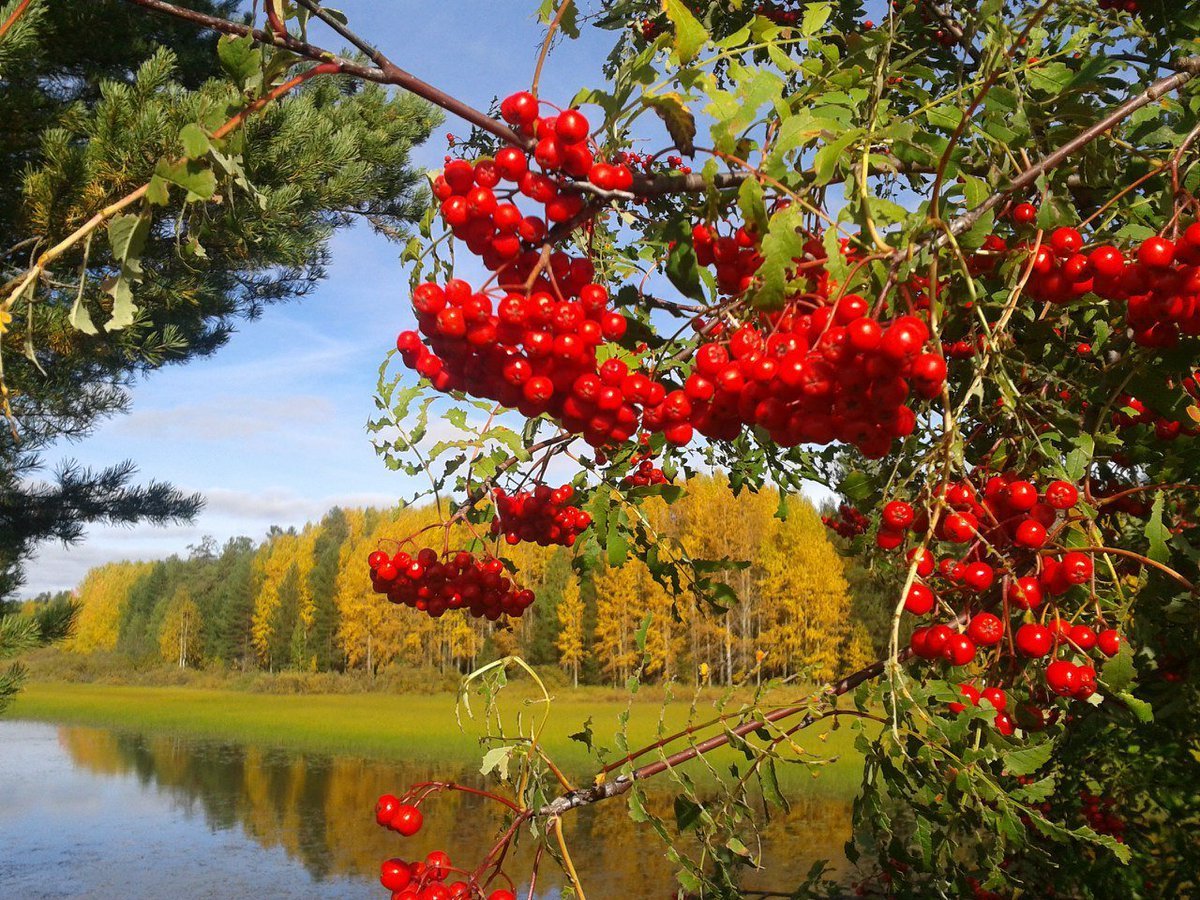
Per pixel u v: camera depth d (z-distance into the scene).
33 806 18.92
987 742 1.61
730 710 2.03
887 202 1.38
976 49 2.69
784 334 1.44
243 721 38.91
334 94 10.71
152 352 9.66
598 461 2.95
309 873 12.97
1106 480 2.38
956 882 2.00
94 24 9.05
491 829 14.71
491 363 1.60
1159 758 3.50
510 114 1.50
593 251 2.49
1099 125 1.65
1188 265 1.50
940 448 1.51
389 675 59.22
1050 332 2.19
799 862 9.16
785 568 37.84
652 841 11.93
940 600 1.88
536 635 48.44
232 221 1.51
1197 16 2.28
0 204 7.79
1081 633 1.67
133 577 108.19
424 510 41.09
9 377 9.13
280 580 77.62
